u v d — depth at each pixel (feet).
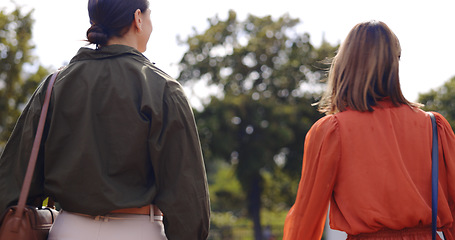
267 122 88.28
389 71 6.53
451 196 6.45
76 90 6.18
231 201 103.96
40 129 6.03
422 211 6.08
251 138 88.84
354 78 6.59
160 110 6.11
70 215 6.01
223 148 83.20
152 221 6.15
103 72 6.25
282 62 94.43
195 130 6.34
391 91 6.50
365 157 6.34
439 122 6.62
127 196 5.94
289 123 88.07
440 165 6.50
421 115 6.57
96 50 6.38
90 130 6.01
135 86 6.20
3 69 50.29
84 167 5.91
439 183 6.40
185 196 6.02
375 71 6.52
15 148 6.37
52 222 6.33
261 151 86.48
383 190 6.18
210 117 85.51
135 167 6.03
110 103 6.09
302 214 6.65
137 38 6.82
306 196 6.64
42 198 6.43
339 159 6.48
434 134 6.46
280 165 93.20
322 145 6.55
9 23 50.72
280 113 86.89
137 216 6.06
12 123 50.44
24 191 5.82
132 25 6.68
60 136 6.06
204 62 93.25
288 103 92.22
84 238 5.89
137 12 6.68
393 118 6.47
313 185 6.59
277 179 96.84
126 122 6.04
